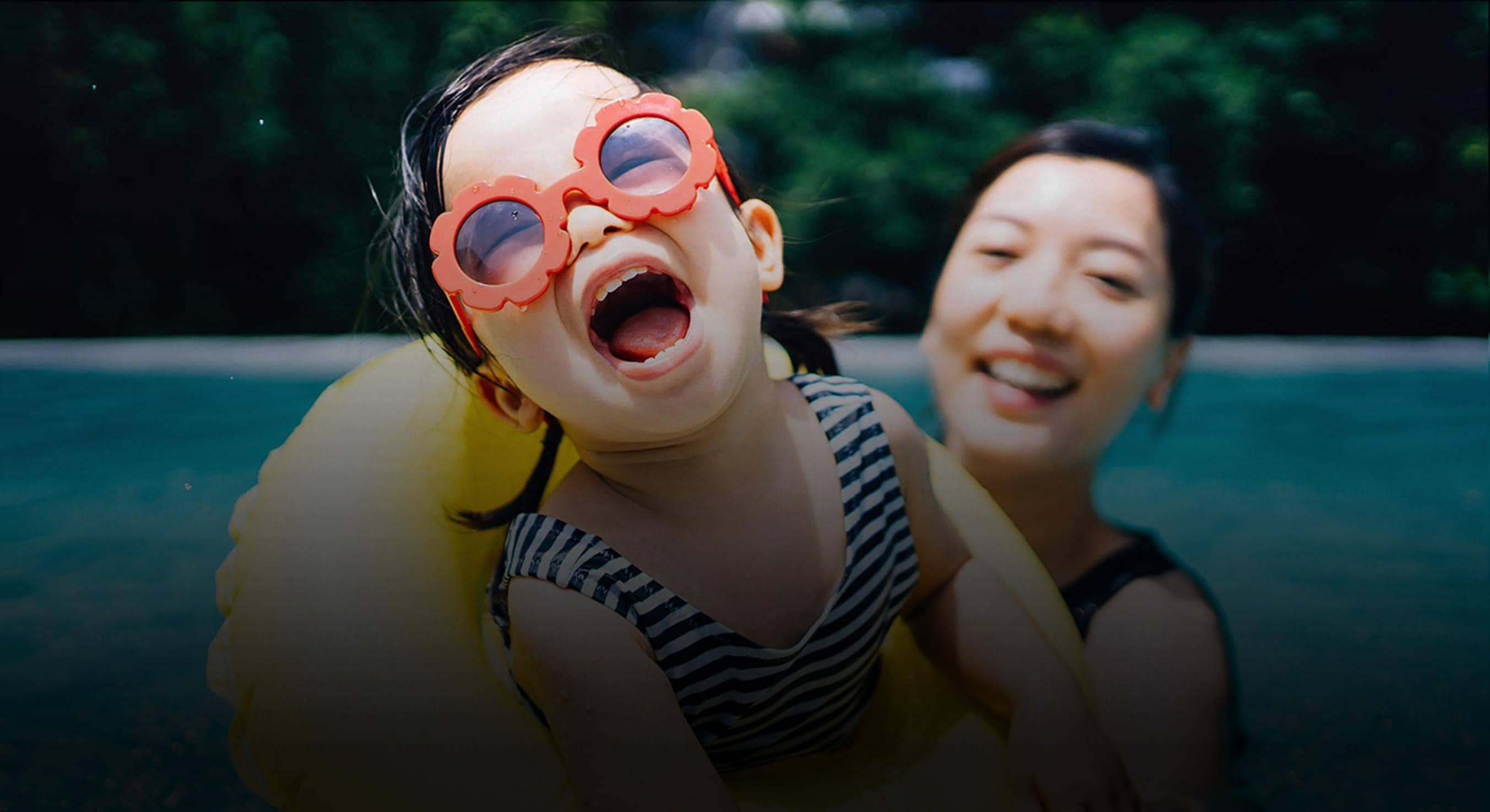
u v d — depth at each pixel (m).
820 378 1.44
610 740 1.10
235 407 4.38
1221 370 5.89
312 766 1.18
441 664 1.25
